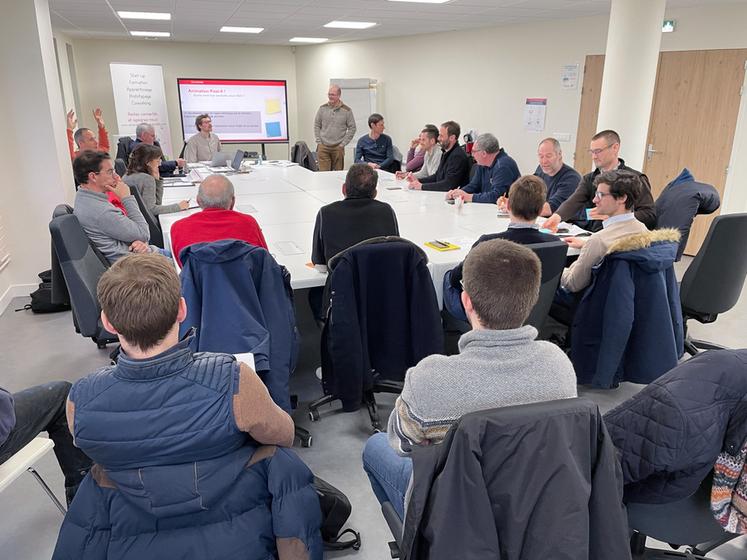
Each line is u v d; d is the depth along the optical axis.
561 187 3.98
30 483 2.14
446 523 0.96
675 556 1.68
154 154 4.07
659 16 4.27
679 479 1.24
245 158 7.14
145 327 1.04
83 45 9.62
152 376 1.07
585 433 0.99
